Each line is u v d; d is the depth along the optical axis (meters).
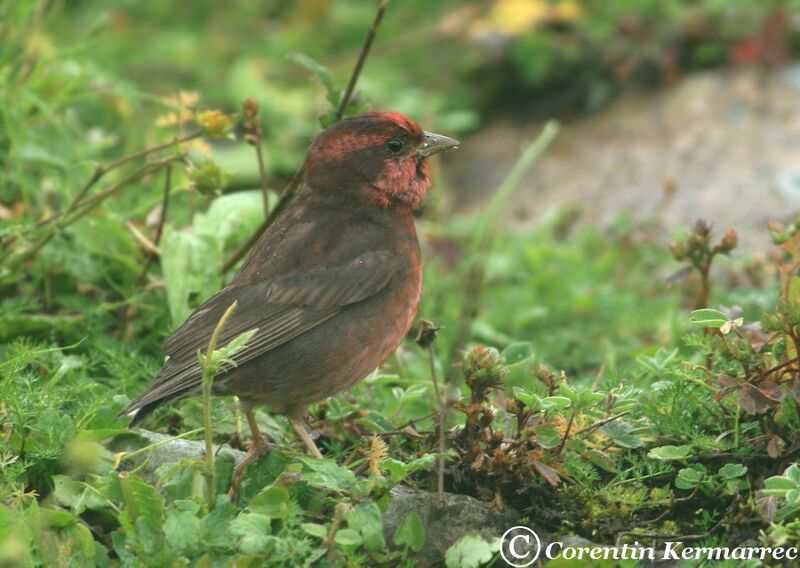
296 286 9.26
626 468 8.95
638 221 16.27
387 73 18.64
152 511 7.76
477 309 12.93
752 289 12.40
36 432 8.72
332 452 9.56
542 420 8.84
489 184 17.97
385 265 9.48
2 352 10.16
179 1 20.34
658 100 18.30
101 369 10.38
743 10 18.47
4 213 11.84
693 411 9.07
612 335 12.94
